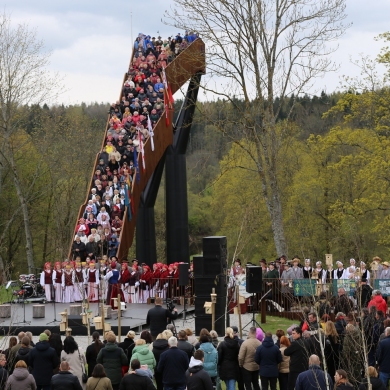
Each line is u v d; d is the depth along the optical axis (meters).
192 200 104.25
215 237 37.22
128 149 52.62
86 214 49.81
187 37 60.91
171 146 60.09
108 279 44.38
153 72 58.12
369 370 21.12
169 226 60.38
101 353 24.06
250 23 51.47
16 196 83.06
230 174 79.06
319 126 101.12
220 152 115.88
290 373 23.88
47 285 45.75
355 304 34.12
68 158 83.56
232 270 40.31
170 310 32.81
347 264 68.00
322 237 72.75
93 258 47.75
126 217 50.28
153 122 55.06
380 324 27.11
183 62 59.16
